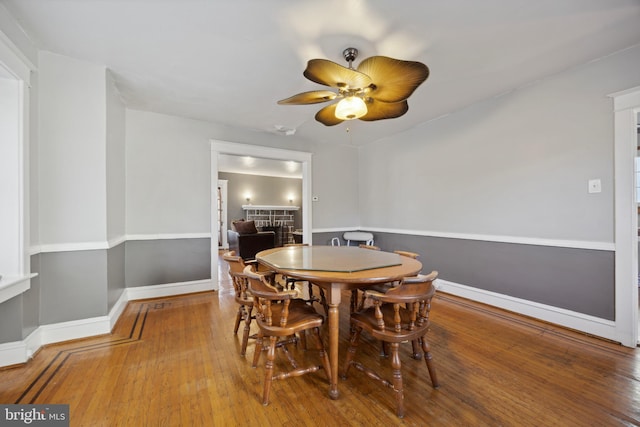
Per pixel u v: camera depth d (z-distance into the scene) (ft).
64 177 7.38
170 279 11.66
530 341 7.43
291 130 13.66
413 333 5.02
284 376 5.30
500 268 9.94
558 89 8.32
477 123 10.57
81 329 7.59
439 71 8.10
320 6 5.49
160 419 4.65
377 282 5.26
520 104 9.23
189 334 7.95
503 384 5.60
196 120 12.19
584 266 7.89
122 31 6.34
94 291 7.81
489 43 6.75
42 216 7.08
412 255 8.02
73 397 5.17
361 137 15.15
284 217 31.24
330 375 5.34
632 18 5.89
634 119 6.97
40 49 7.02
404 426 4.51
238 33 6.37
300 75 8.34
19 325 6.30
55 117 7.27
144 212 11.12
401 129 13.74
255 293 5.34
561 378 5.78
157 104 10.51
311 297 9.07
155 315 9.43
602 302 7.56
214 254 12.51
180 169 11.84
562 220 8.30
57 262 7.30
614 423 4.55
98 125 7.82
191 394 5.29
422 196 13.04
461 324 8.56
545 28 6.22
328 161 16.24
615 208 7.30
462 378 5.81
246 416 4.74
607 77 7.39
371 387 5.56
